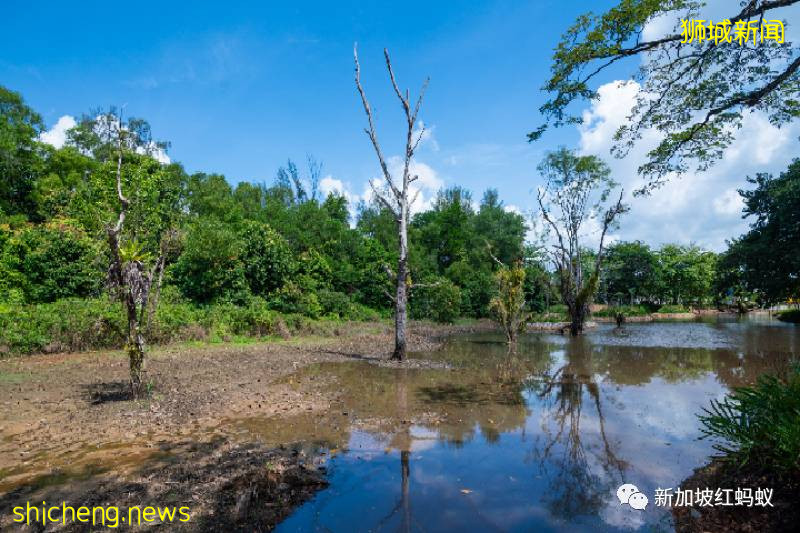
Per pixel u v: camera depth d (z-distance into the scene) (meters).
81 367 11.14
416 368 12.05
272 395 8.66
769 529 3.66
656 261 49.03
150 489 4.62
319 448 5.90
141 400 8.12
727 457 4.97
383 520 4.07
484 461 5.48
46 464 5.30
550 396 8.80
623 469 5.23
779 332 21.52
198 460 5.43
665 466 5.30
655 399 8.51
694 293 49.12
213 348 14.86
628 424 6.95
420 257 37.00
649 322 33.34
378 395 8.85
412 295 29.67
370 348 16.30
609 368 12.04
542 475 5.07
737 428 4.75
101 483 4.79
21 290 15.88
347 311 25.97
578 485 4.80
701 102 8.07
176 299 18.53
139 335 8.34
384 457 5.59
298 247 29.67
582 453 5.73
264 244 22.23
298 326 20.00
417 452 5.77
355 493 4.60
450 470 5.20
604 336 21.03
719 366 11.99
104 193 20.56
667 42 7.34
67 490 4.62
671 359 13.39
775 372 10.48
